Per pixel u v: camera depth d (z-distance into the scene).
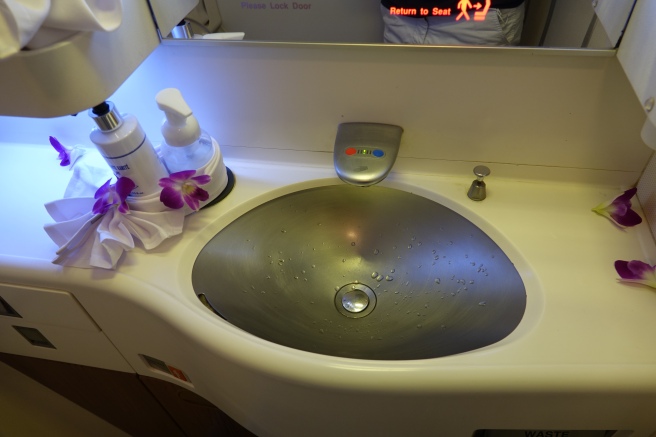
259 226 0.82
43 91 0.54
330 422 0.65
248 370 0.59
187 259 0.73
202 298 0.71
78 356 0.92
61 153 0.89
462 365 0.55
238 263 0.78
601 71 0.65
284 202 0.84
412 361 0.56
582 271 0.67
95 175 0.81
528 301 0.66
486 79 0.69
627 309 0.62
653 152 0.72
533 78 0.68
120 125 0.67
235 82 0.78
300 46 0.70
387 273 0.81
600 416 0.59
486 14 0.62
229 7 0.69
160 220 0.73
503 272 0.71
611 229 0.72
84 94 0.57
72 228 0.71
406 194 0.83
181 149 0.75
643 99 0.50
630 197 0.73
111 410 1.17
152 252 0.72
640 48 0.54
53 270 0.70
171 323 0.64
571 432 0.65
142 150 0.69
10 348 0.94
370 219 0.84
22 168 0.90
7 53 0.46
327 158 0.87
